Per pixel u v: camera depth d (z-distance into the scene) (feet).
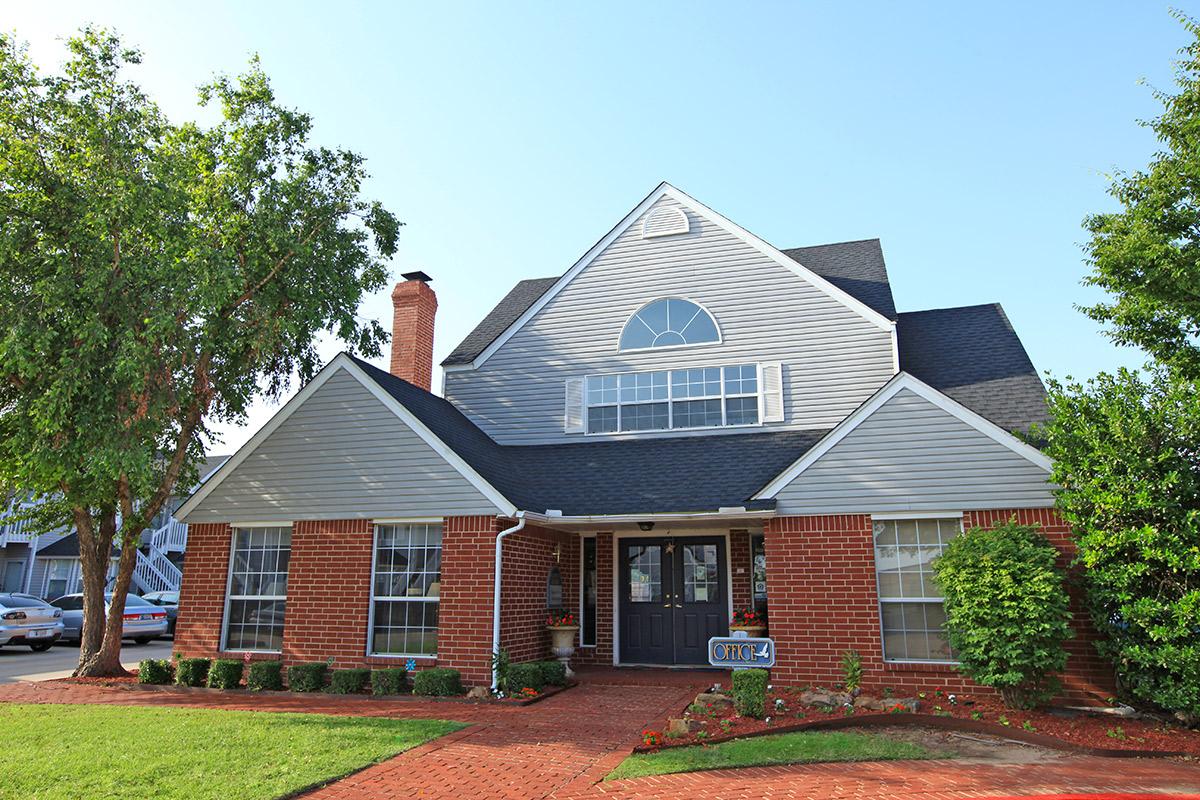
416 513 41.60
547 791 22.58
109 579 97.60
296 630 42.57
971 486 36.11
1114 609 31.45
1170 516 30.30
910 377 37.81
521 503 41.45
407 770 24.54
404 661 40.37
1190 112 42.16
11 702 37.37
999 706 32.68
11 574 98.58
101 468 37.11
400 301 58.34
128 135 40.55
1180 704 28.73
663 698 37.19
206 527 45.98
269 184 46.21
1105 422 32.42
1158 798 21.17
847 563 37.14
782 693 35.32
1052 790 22.11
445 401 54.95
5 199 37.35
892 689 35.22
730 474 44.39
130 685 42.19
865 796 21.76
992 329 52.60
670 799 21.70
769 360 51.19
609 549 48.93
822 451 38.37
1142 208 42.80
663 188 56.29
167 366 41.75
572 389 54.54
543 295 56.85
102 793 21.65
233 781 22.89
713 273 53.78
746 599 46.03
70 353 37.45
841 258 59.11
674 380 52.85
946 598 33.32
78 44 40.81
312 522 43.57
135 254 39.78
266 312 44.04
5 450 41.19
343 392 44.62
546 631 44.96
